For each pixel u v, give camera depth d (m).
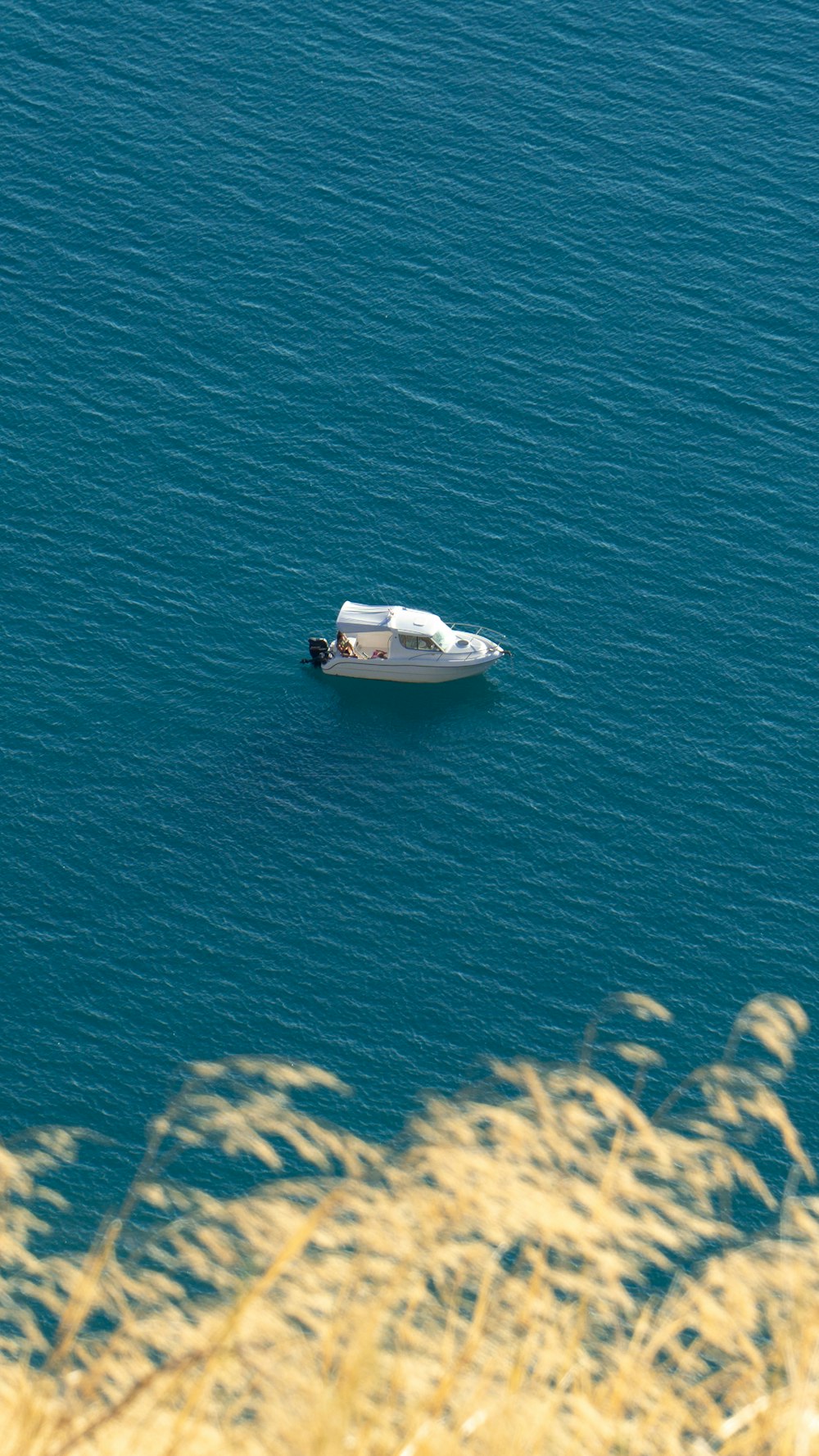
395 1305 27.67
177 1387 26.92
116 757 191.38
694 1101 153.88
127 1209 29.64
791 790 187.12
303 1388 27.09
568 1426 26.77
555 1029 162.88
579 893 177.25
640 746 192.62
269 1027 162.12
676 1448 26.73
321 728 197.38
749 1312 27.69
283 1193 28.56
